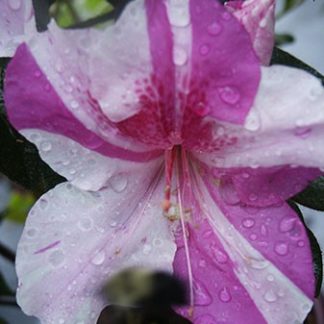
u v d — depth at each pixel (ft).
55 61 0.59
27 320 1.00
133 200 0.66
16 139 0.66
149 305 0.62
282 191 0.62
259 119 0.59
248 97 0.58
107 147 0.62
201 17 0.57
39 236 0.62
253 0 0.61
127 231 0.65
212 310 0.64
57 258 0.62
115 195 0.64
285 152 0.59
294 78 0.58
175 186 0.68
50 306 0.61
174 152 0.69
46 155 0.61
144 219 0.66
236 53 0.57
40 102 0.59
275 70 0.58
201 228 0.66
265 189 0.62
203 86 0.59
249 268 0.63
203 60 0.58
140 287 0.61
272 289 0.63
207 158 0.66
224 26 0.57
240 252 0.64
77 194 0.63
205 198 0.67
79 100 0.59
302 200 0.66
